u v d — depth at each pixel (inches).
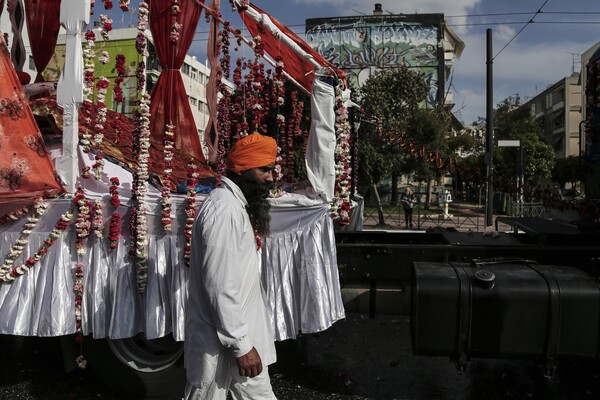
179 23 190.9
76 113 133.7
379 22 1499.8
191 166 136.8
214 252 86.1
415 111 832.3
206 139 202.8
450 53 1555.1
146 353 140.4
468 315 126.6
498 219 211.3
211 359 89.8
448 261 148.2
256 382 96.3
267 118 226.4
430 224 749.9
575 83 1839.3
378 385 157.8
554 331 123.6
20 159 128.1
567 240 153.5
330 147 138.3
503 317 125.7
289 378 161.9
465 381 161.8
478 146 988.6
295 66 184.9
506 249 146.8
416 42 1485.0
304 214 136.3
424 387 156.8
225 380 92.7
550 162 900.0
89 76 139.2
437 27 1483.8
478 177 295.7
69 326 128.7
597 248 142.7
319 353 183.8
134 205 131.2
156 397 142.5
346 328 210.7
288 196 137.8
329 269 135.6
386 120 784.3
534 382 161.6
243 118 193.0
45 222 131.3
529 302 124.8
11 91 128.8
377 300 152.8
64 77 133.4
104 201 132.1
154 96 205.3
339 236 187.5
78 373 162.6
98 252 131.3
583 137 188.2
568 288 123.9
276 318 133.1
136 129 141.5
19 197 127.0
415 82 850.8
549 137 2037.4
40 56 197.9
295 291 134.6
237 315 86.5
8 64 129.6
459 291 127.1
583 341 123.3
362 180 728.3
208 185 160.1
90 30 138.6
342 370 168.7
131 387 141.3
